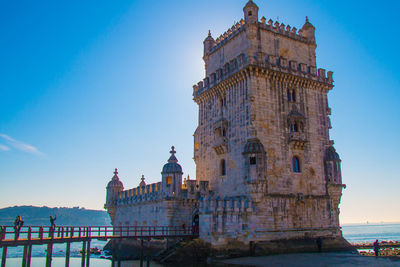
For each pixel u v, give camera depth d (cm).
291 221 4412
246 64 4566
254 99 4497
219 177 4884
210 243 3941
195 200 5022
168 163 5062
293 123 4728
